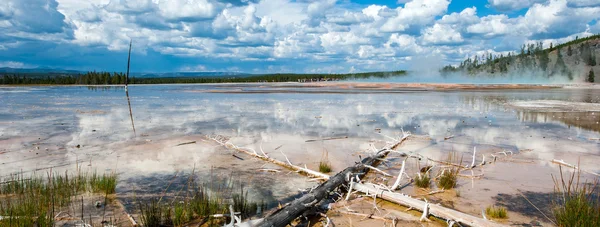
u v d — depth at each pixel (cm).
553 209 622
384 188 713
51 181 773
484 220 551
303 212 597
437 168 915
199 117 1908
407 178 832
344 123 1689
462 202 675
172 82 10994
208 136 1321
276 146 1165
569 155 1036
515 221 591
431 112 2147
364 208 649
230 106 2556
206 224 583
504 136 1348
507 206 654
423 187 763
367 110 2262
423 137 1330
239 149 1099
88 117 1891
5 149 1095
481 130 1493
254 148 1131
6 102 2894
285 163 938
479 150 1113
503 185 771
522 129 1512
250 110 2269
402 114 2044
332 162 966
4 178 796
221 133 1405
